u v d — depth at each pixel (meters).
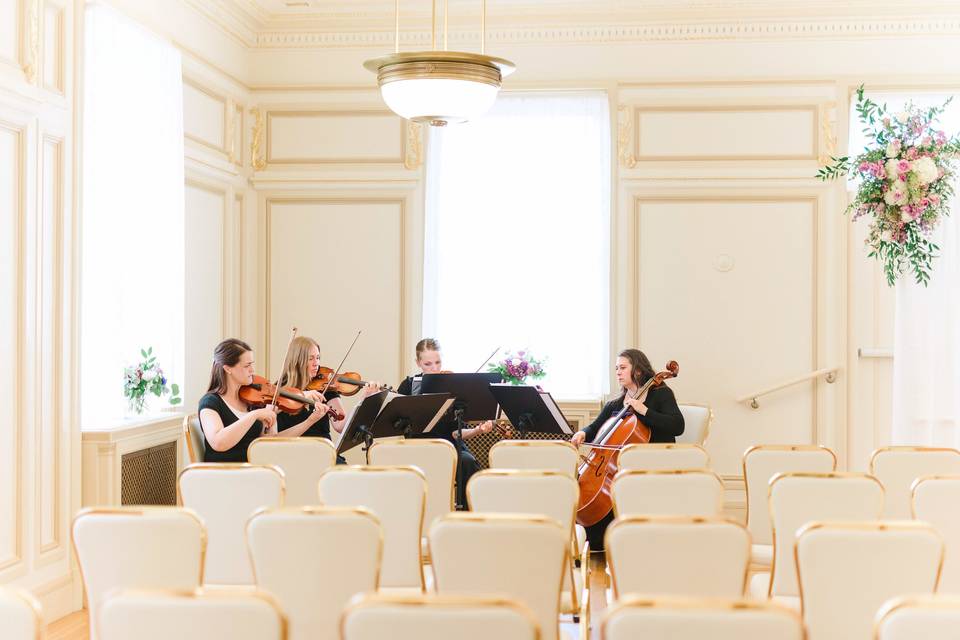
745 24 6.89
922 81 6.79
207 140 6.55
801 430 6.94
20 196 4.32
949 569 3.33
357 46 7.15
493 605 1.88
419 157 7.14
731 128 6.96
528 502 3.38
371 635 1.90
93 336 4.91
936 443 5.67
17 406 4.34
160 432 5.29
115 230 5.05
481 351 7.08
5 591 2.01
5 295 4.24
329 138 7.20
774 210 6.95
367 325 7.20
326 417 5.39
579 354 7.01
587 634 3.59
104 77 4.97
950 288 5.65
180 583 2.75
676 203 7.00
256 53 7.21
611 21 6.96
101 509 2.74
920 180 5.28
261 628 1.95
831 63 6.88
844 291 6.89
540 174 7.06
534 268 7.05
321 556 2.72
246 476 3.37
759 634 1.84
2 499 4.24
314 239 7.23
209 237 6.59
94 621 2.79
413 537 3.39
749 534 2.63
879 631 1.90
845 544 2.56
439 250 7.11
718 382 6.98
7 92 4.16
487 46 7.07
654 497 3.37
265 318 7.25
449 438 5.87
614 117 7.00
